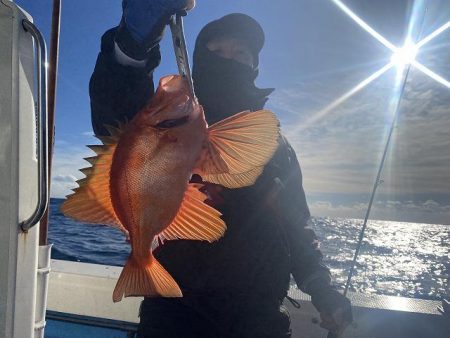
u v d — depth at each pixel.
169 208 0.58
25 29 0.61
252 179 0.60
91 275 1.36
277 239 0.88
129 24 0.71
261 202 0.87
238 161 0.60
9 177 0.59
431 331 1.20
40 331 0.73
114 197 0.55
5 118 0.58
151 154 0.56
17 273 0.60
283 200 0.93
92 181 0.54
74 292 1.34
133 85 0.79
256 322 0.82
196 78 0.96
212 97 0.94
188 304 0.82
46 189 0.61
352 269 1.14
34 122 0.64
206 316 0.82
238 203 0.85
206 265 0.82
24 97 0.61
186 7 0.64
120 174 0.55
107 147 0.55
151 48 0.74
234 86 0.94
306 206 1.02
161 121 0.57
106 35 0.79
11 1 0.59
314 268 0.97
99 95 0.81
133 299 1.31
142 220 0.57
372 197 1.15
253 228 0.85
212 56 0.94
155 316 0.84
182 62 0.61
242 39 0.95
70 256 4.11
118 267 1.49
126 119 0.81
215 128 0.61
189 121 0.58
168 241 0.83
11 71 0.58
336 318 0.93
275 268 0.86
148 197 0.56
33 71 0.63
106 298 1.32
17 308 0.60
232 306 0.82
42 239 0.77
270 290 0.85
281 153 0.97
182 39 0.62
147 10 0.67
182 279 0.83
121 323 1.30
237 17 0.95
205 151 0.60
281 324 0.85
